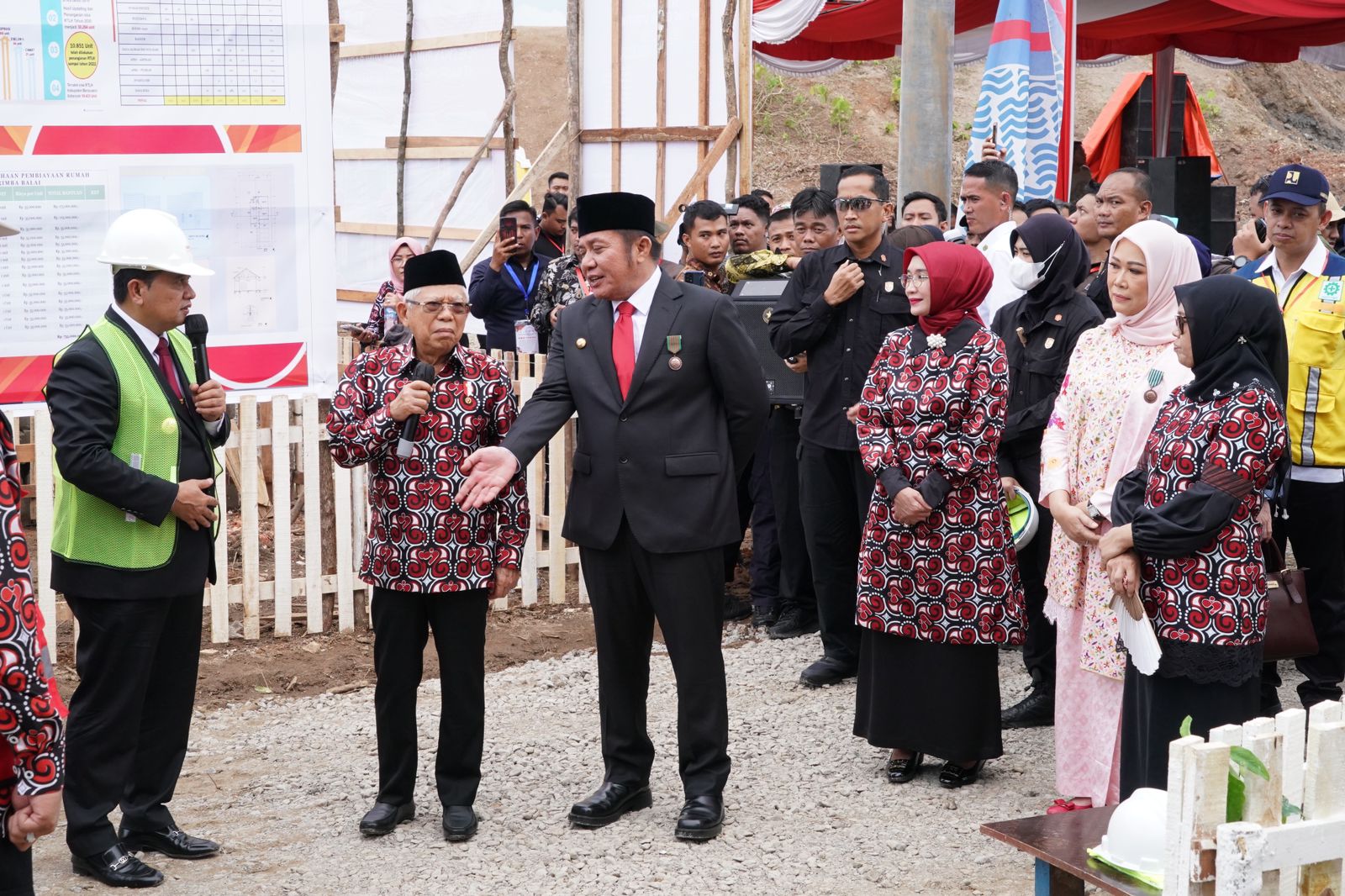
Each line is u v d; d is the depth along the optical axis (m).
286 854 4.63
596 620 4.90
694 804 4.75
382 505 4.65
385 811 4.80
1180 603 3.91
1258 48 15.88
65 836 4.82
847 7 14.52
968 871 4.46
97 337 4.39
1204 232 10.61
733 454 4.86
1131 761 4.21
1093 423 4.61
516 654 6.98
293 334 6.64
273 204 6.46
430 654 7.02
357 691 6.49
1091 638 4.59
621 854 4.60
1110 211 6.48
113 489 4.25
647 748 5.00
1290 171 5.65
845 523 6.43
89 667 4.39
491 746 5.73
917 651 5.14
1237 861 2.71
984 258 5.13
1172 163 10.55
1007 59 8.36
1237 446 3.76
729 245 8.16
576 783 5.30
